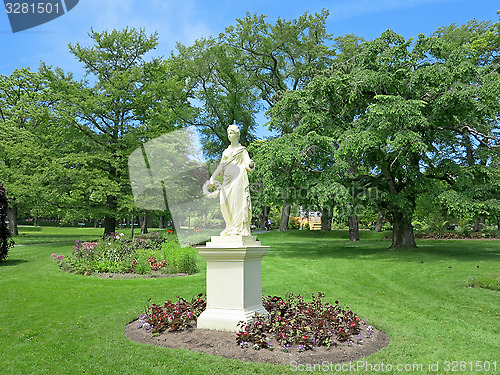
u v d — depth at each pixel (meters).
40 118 25.70
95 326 6.86
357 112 19.92
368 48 18.84
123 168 23.86
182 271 13.44
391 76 17.39
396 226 20.39
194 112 23.55
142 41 26.31
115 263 13.54
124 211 23.25
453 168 18.08
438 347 5.95
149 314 6.90
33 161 25.67
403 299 9.70
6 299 9.14
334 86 18.16
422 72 16.78
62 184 24.19
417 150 15.93
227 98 32.16
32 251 19.56
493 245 21.73
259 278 6.69
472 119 18.58
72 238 29.00
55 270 13.60
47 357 5.36
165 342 5.81
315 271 13.97
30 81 33.72
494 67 18.47
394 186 19.05
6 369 4.96
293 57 33.25
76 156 23.56
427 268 14.20
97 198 22.17
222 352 5.34
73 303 8.76
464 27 30.05
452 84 16.91
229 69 32.09
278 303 7.16
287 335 5.61
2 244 15.60
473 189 17.41
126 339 6.07
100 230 45.38
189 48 31.38
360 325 6.87
